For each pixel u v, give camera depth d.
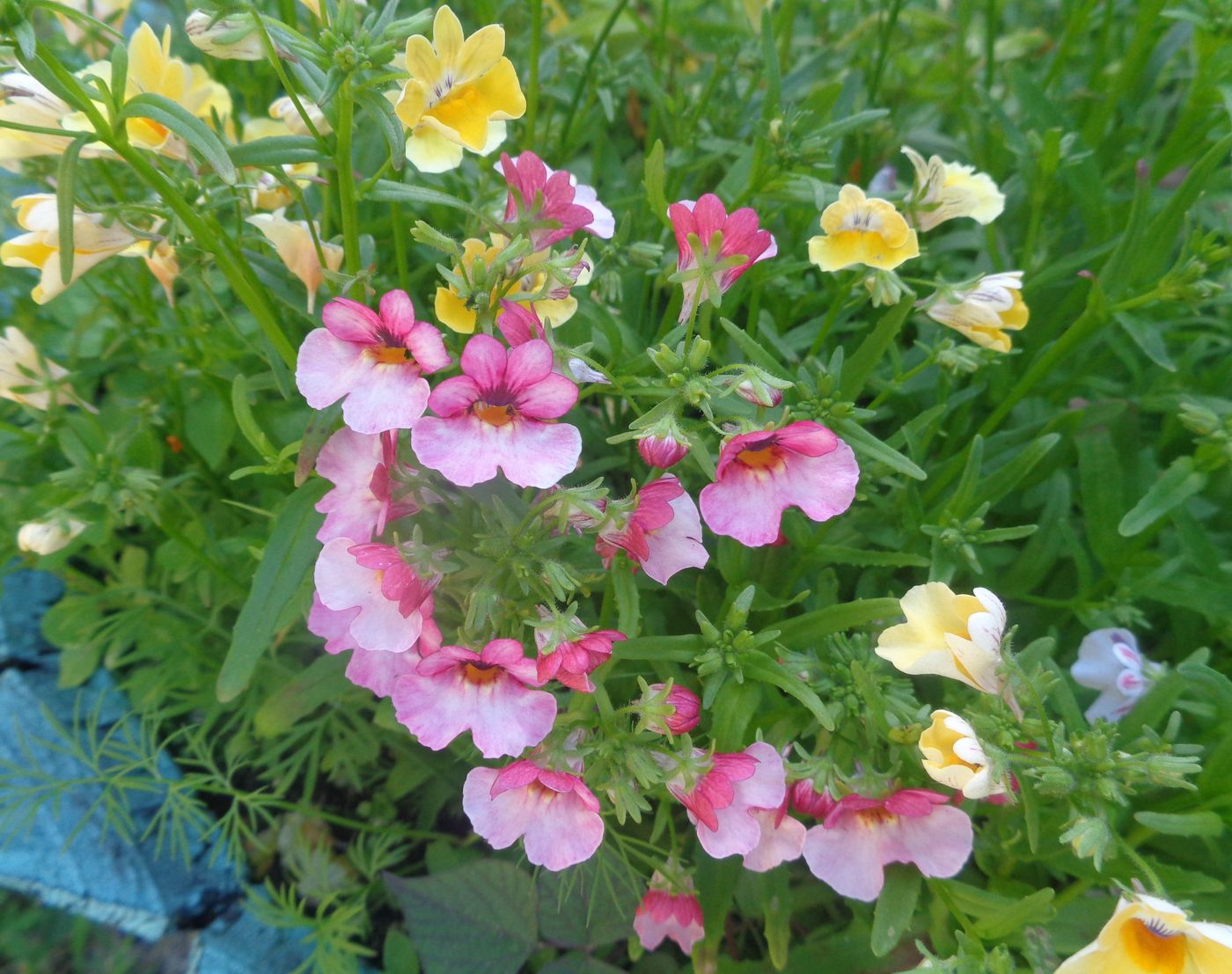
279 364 0.15
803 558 0.16
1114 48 0.26
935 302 0.16
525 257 0.13
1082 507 0.20
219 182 0.15
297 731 0.18
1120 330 0.20
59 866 0.18
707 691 0.13
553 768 0.12
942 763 0.12
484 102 0.14
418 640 0.14
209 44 0.13
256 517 0.20
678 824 0.17
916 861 0.13
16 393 0.17
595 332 0.16
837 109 0.22
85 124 0.14
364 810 0.20
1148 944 0.12
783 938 0.15
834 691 0.14
